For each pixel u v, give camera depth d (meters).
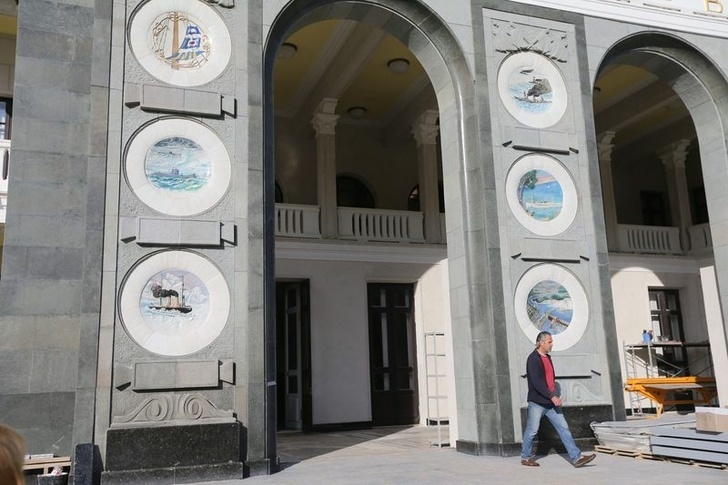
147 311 8.61
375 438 13.30
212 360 8.65
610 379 10.68
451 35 11.15
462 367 10.61
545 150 11.26
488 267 10.41
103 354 8.27
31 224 8.40
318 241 15.88
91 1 9.33
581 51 11.90
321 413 15.25
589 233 11.23
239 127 9.55
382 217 16.80
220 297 8.96
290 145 18.34
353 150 19.03
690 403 16.38
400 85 17.16
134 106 9.09
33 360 8.07
